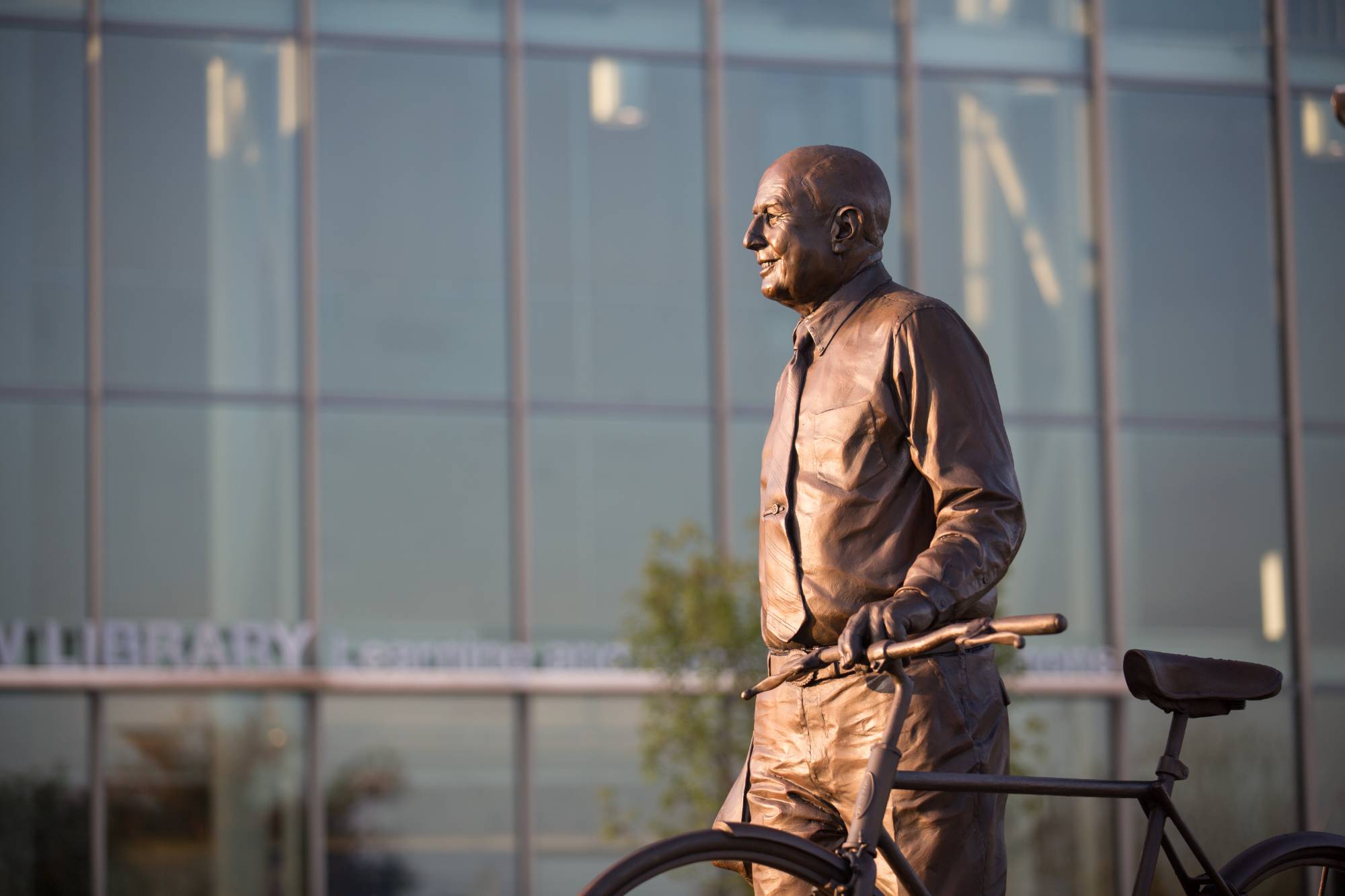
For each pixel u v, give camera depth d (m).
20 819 12.34
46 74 12.82
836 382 3.30
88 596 12.54
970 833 3.13
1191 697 3.12
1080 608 13.87
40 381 12.63
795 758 3.31
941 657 3.16
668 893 12.38
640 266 13.45
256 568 12.78
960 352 3.20
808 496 3.30
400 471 13.00
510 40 13.44
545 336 13.26
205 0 13.07
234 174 13.02
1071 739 13.65
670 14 13.70
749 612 11.13
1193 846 3.14
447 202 13.25
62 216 12.77
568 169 13.42
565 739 12.98
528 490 13.12
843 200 3.36
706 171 13.62
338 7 13.25
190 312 12.87
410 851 12.75
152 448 12.72
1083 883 13.39
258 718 12.68
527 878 12.85
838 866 2.80
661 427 13.33
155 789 12.52
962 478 3.12
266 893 12.58
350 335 13.02
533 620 13.05
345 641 12.81
